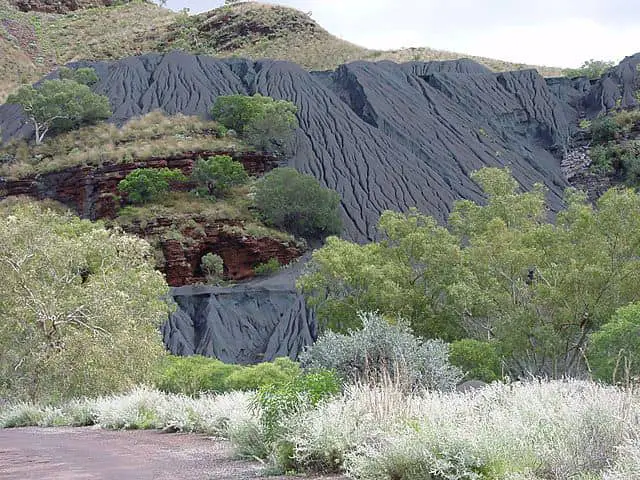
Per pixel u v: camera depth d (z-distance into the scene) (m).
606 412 6.94
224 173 72.38
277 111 82.25
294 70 98.69
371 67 102.69
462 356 21.69
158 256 63.59
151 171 70.81
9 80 133.62
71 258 25.73
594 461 6.37
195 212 68.31
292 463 8.41
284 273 63.50
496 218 27.45
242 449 9.75
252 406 10.05
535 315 23.33
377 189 76.12
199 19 155.62
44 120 84.94
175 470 8.66
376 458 7.00
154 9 178.75
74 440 13.02
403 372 10.70
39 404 21.31
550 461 6.45
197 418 13.93
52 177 76.12
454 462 6.59
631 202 24.19
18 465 9.45
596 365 16.97
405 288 29.45
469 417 7.68
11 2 173.88
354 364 12.74
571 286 23.11
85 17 170.50
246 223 68.00
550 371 23.16
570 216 27.45
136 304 27.72
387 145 84.88
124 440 12.70
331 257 30.98
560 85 110.81
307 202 69.06
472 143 90.31
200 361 29.75
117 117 89.25
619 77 106.12
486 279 26.69
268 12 148.88
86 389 22.00
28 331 23.39
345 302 30.91
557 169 93.69
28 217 26.78
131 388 22.06
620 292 23.17
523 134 100.00
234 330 51.50
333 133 85.50
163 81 97.38
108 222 67.81
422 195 76.00
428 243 30.20
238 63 103.62
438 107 96.88
